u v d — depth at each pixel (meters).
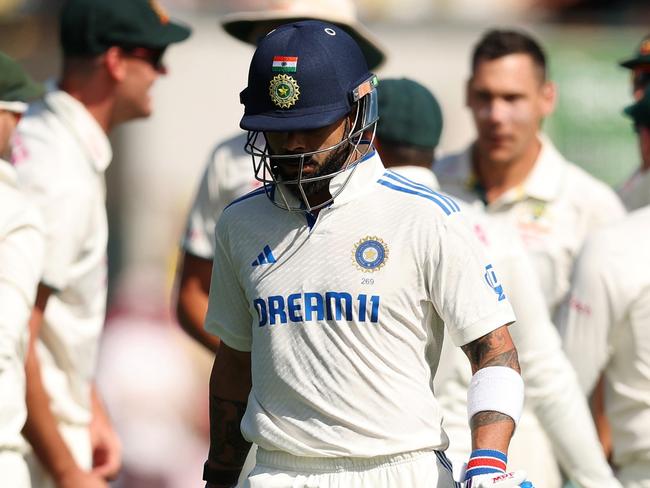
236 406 12.29
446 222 10.95
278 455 11.30
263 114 10.89
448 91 33.38
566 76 33.78
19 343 12.73
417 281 10.95
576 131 33.66
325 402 10.98
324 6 18.70
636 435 16.02
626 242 15.90
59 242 15.77
